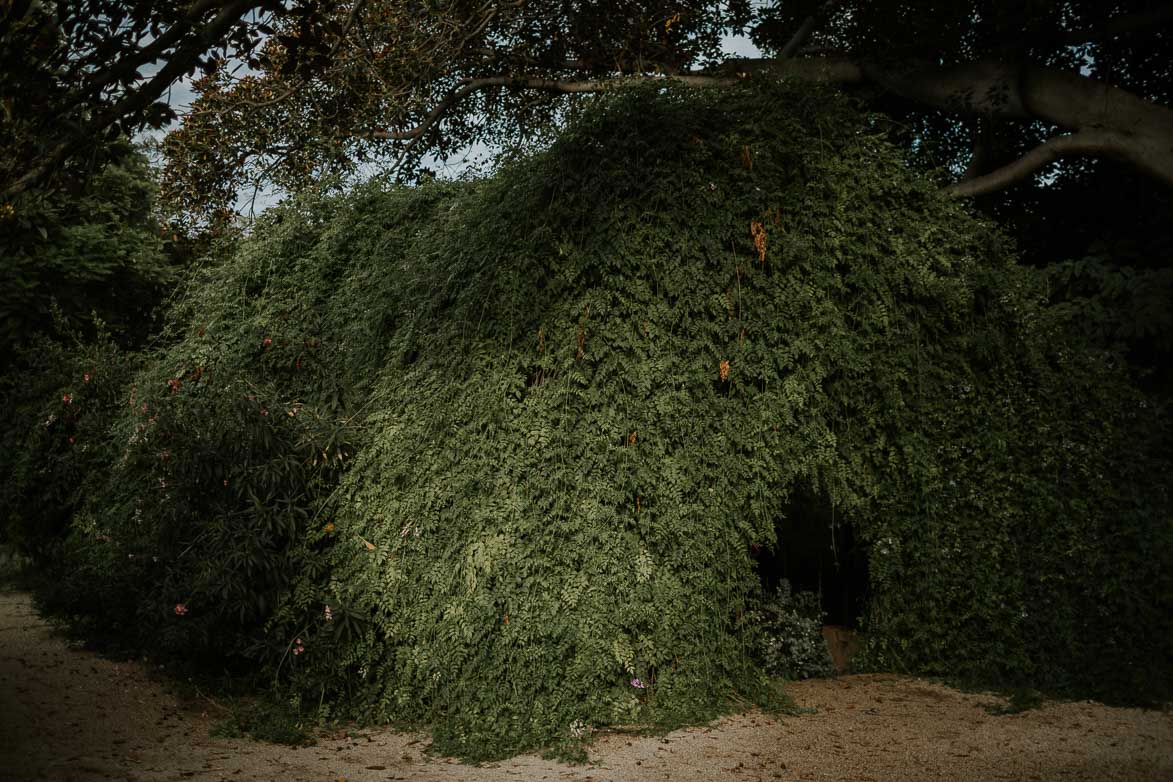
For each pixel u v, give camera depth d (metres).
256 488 6.47
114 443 9.08
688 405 5.87
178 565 6.47
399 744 5.24
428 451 6.16
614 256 5.94
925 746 5.05
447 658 5.52
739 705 5.82
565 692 5.29
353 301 8.05
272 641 5.95
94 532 8.48
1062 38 10.47
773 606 7.05
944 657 6.76
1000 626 6.50
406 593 5.91
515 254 6.27
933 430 6.65
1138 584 6.34
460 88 13.98
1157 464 6.59
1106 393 6.71
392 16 12.25
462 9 12.25
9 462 9.84
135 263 15.16
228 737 5.20
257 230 9.31
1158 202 10.05
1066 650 6.37
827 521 8.09
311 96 12.34
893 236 6.54
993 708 5.89
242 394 6.95
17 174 5.33
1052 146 9.91
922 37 10.55
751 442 5.96
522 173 6.62
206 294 9.02
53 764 4.40
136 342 15.40
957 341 6.73
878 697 6.18
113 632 7.05
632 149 6.36
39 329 13.48
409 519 6.07
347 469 6.73
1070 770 4.61
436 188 8.48
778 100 6.78
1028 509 6.55
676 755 4.89
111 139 5.46
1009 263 6.98
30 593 8.95
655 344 5.93
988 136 11.06
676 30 12.58
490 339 6.23
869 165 6.64
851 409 6.54
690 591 5.75
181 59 5.18
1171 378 8.81
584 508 5.61
